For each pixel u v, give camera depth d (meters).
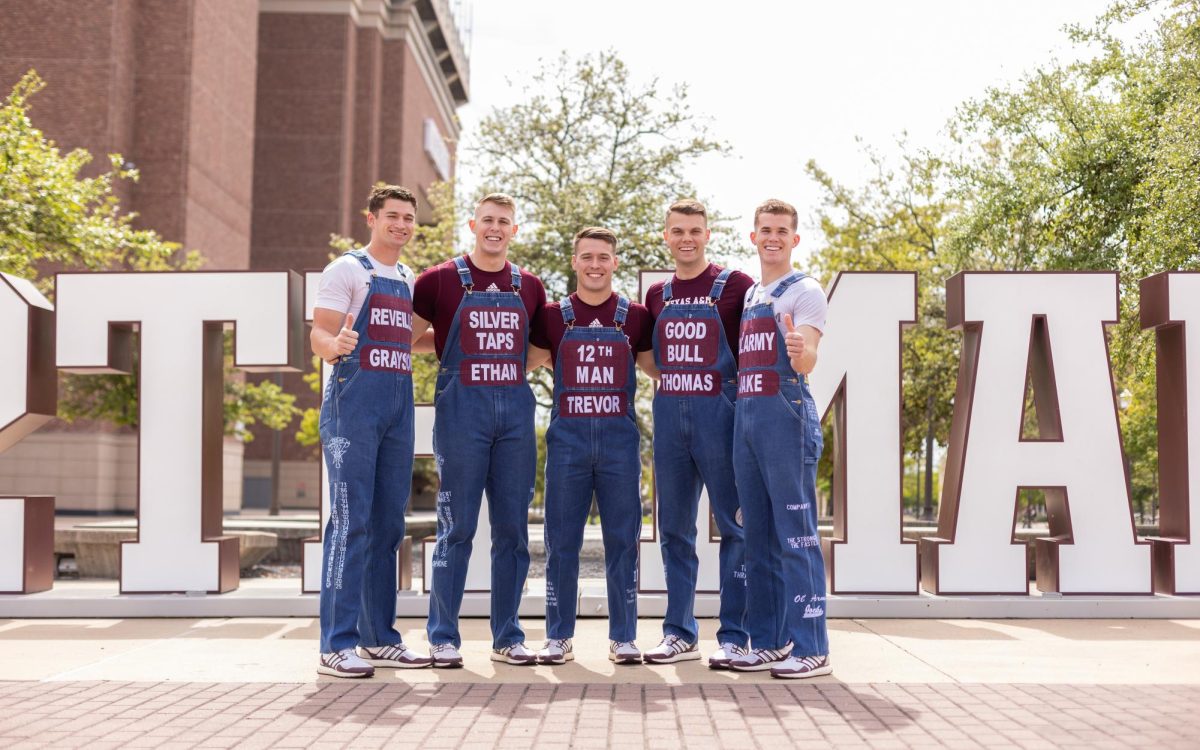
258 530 14.19
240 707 4.01
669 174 18.91
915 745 3.37
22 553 7.18
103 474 31.20
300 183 47.03
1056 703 4.05
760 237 4.88
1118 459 7.01
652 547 7.16
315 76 47.28
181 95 33.41
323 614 4.85
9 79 32.09
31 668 4.96
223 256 36.75
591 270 5.13
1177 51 15.16
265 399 24.53
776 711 3.92
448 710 3.96
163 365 7.28
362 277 4.96
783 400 4.77
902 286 7.16
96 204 30.64
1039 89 18.05
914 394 22.11
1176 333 7.09
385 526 5.05
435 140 56.12
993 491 7.04
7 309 7.17
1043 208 17.78
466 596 7.03
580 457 5.11
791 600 4.71
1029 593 7.05
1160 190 14.09
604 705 4.05
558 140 19.11
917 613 6.82
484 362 5.07
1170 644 5.66
